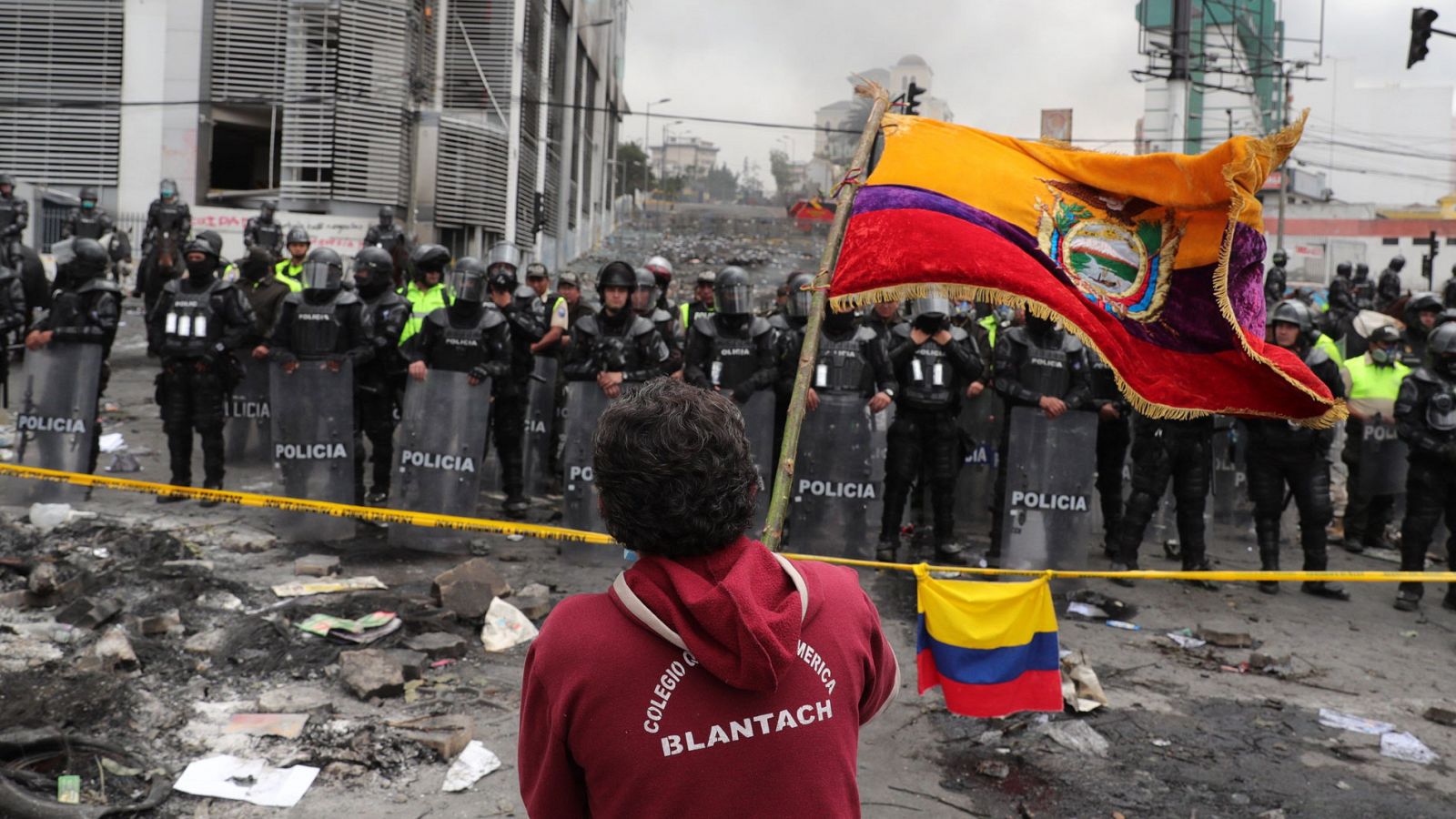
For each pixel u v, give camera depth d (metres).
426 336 7.72
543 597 6.26
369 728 4.48
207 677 4.97
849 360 7.63
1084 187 4.32
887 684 1.80
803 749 1.55
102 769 3.98
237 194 24.44
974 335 10.41
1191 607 7.30
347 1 23.91
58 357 8.09
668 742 1.51
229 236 24.03
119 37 23.69
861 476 7.66
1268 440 7.83
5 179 15.42
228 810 3.84
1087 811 4.22
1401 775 4.66
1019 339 7.53
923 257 4.27
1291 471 7.84
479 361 7.72
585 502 7.52
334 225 24.34
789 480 2.68
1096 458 8.59
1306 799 4.39
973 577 7.56
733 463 1.60
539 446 9.60
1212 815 4.22
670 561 1.59
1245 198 3.86
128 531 7.03
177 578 6.14
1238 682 5.79
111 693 4.49
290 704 4.68
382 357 8.55
